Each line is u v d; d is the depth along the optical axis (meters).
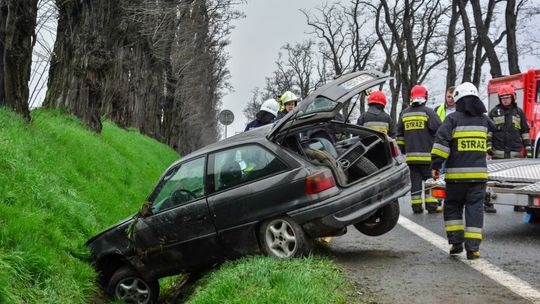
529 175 9.52
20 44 10.93
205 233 7.20
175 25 28.19
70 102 15.90
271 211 6.90
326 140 8.07
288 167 6.95
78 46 15.97
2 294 5.52
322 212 6.77
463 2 28.06
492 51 25.70
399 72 38.69
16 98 11.09
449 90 13.00
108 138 17.20
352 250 8.05
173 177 7.55
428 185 10.35
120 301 7.65
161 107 37.53
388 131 11.07
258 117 10.45
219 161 7.29
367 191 7.02
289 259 6.63
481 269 6.70
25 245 6.71
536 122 17.73
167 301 8.05
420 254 7.62
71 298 6.79
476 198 7.21
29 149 9.82
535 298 5.57
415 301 5.54
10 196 7.71
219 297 5.66
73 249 7.84
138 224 7.61
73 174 10.68
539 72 17.77
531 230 9.30
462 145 7.22
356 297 5.65
